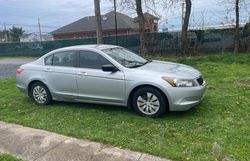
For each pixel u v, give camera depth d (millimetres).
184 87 5473
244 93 7297
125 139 4668
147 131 5000
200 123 5266
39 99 7086
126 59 6352
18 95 8320
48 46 28781
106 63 6129
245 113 5758
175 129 5031
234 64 13188
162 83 5492
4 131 5371
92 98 6285
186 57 17156
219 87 8188
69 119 5871
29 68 7156
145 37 19156
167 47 20219
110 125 5402
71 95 6559
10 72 15742
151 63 6523
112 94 6027
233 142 4383
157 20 20891
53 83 6758
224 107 6172
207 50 18969
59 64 6746
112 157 4137
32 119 5965
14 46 30422
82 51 6461
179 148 4262
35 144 4715
